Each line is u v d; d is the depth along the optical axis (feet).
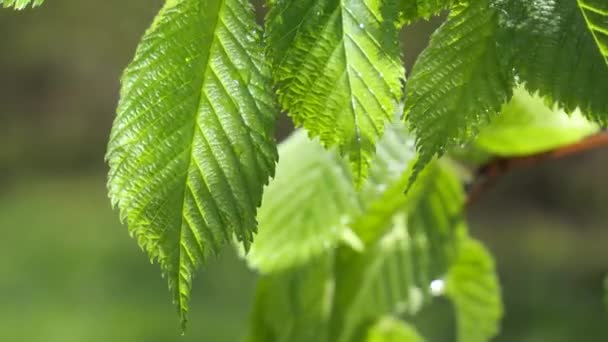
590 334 19.84
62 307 22.22
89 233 26.23
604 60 2.37
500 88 2.40
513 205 27.30
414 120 2.41
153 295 22.95
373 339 3.75
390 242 3.73
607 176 26.66
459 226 3.78
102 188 30.78
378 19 2.41
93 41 34.27
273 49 2.42
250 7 2.44
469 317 3.99
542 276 22.88
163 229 2.42
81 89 34.37
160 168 2.43
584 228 25.76
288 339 3.69
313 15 2.41
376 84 2.42
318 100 2.42
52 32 34.32
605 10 2.38
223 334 20.80
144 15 33.65
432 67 2.41
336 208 3.44
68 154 33.27
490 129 3.58
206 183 2.43
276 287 3.67
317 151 3.51
